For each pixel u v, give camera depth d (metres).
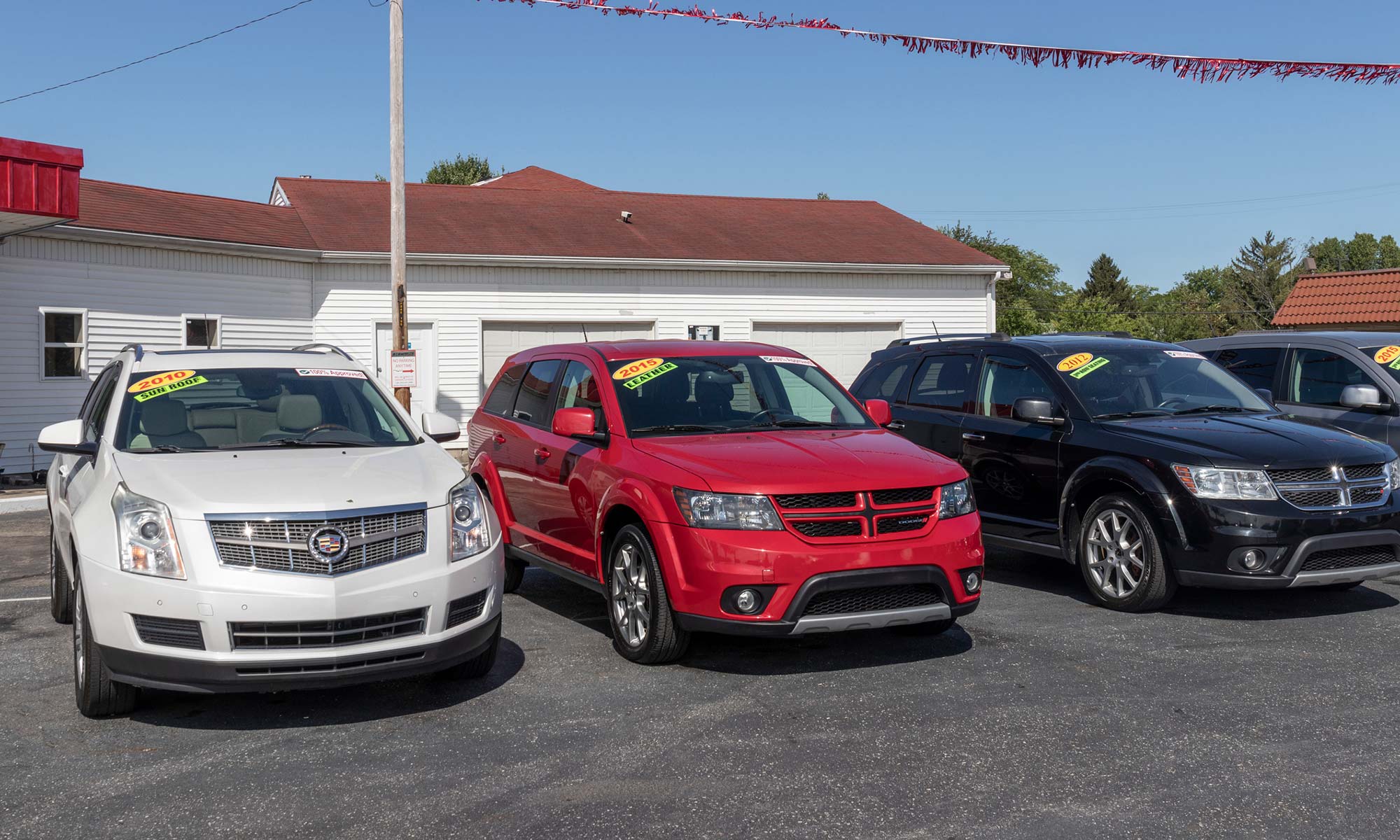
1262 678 5.59
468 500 5.48
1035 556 9.37
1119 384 7.91
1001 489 8.12
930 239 26.86
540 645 6.51
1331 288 26.56
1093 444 7.37
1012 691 5.43
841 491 5.58
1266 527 6.53
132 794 4.27
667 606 5.80
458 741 4.83
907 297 24.84
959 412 8.59
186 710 5.32
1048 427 7.78
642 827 3.91
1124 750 4.59
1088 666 5.84
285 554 4.87
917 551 5.63
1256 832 3.80
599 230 24.23
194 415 6.02
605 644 6.52
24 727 5.08
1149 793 4.15
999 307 73.56
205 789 4.32
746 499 5.55
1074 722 4.96
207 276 18.53
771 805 4.09
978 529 5.92
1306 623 6.75
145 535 4.87
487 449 8.21
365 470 5.45
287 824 3.98
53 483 7.00
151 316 17.75
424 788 4.30
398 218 16.36
